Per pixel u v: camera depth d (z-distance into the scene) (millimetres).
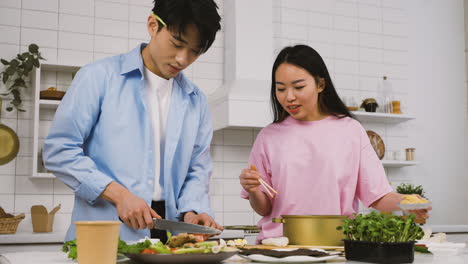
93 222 943
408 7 4523
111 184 1489
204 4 1454
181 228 1365
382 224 1127
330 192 1784
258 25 3697
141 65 1677
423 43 4527
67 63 3416
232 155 3887
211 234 1339
